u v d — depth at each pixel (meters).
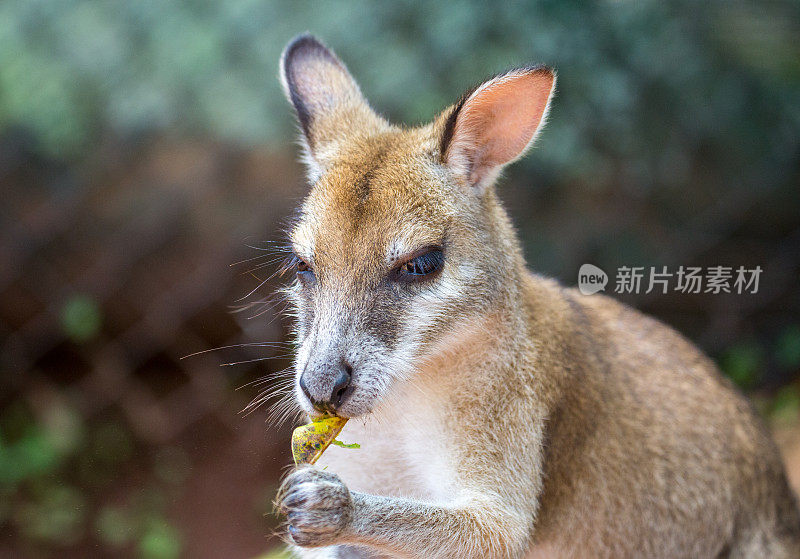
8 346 7.75
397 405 4.30
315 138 4.77
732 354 8.58
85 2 7.57
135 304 7.75
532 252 7.89
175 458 7.82
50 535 7.40
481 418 4.38
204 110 7.57
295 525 3.46
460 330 4.28
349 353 3.99
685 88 8.09
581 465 4.79
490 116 4.43
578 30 7.91
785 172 8.34
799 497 6.67
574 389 4.76
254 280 7.55
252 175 7.61
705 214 8.27
